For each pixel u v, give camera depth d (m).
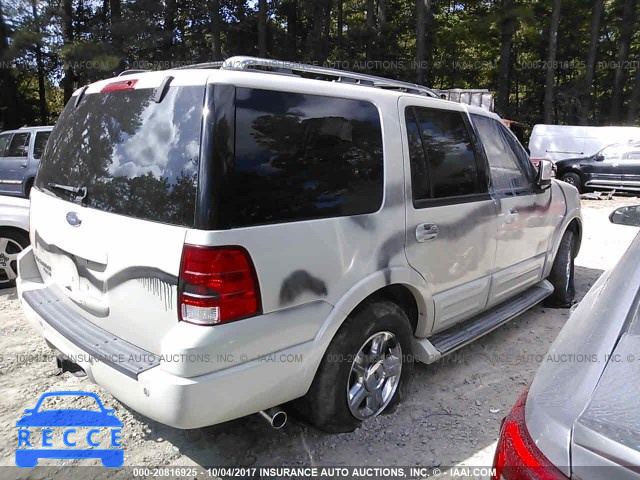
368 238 2.76
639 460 1.16
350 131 2.76
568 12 28.64
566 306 5.11
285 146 2.46
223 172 2.21
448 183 3.33
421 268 3.11
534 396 1.51
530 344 4.27
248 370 2.30
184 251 2.17
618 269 1.98
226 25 22.86
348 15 32.16
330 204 2.60
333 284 2.61
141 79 2.61
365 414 3.02
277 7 25.52
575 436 1.29
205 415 2.22
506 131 4.18
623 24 27.36
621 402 1.37
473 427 3.08
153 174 2.36
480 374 3.74
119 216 2.46
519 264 4.16
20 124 24.36
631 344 1.58
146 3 18.91
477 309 3.73
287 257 2.40
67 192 2.87
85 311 2.79
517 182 4.13
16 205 5.57
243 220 2.26
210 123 2.23
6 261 5.49
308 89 2.61
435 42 25.41
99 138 2.73
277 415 2.51
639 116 27.89
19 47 18.95
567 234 5.01
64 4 19.20
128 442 2.92
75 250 2.74
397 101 3.08
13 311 4.90
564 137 16.53
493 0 26.94
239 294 2.22
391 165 2.92
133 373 2.27
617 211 3.60
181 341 2.15
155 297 2.30
